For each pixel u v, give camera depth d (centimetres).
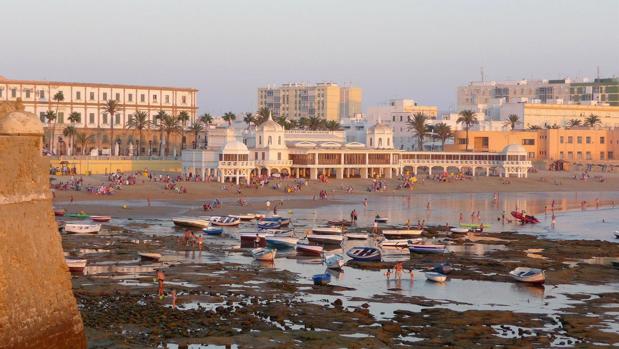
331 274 11350
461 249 14050
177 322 8169
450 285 10631
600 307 9438
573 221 19175
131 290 9788
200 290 9888
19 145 6228
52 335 6356
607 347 7762
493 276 11244
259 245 14162
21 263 6116
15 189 6153
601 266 12212
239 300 9362
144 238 14650
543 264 12338
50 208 6588
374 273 11494
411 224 17750
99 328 7850
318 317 8594
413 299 9706
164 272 11088
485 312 9006
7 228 6019
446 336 7994
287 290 10050
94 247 13325
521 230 17238
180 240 14450
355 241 15112
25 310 6072
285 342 7619
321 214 19675
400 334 8050
